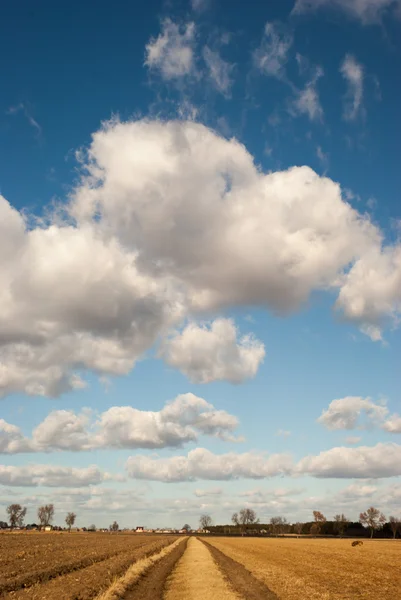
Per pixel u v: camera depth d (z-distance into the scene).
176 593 33.00
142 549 77.25
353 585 37.38
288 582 38.19
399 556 70.88
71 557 54.84
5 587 31.62
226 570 49.12
